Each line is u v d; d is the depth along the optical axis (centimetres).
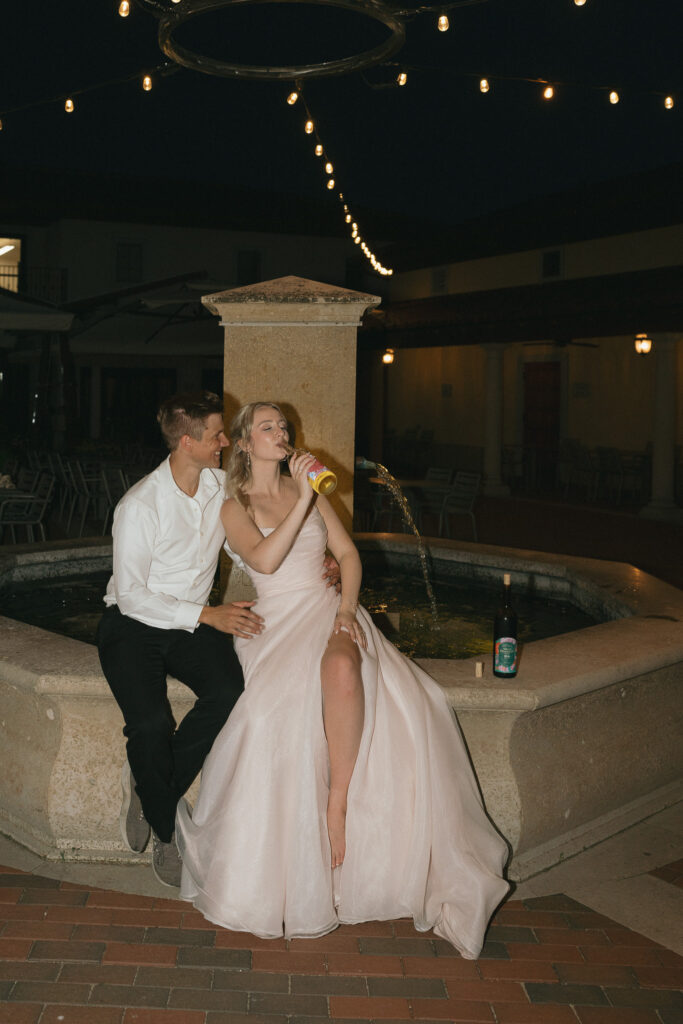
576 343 1731
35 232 2230
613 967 296
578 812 375
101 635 342
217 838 311
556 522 1420
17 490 1016
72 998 271
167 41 391
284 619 338
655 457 1484
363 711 318
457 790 322
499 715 346
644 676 397
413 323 1927
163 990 277
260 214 2267
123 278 2195
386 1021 268
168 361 2164
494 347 1767
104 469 1142
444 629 526
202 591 350
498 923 320
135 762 321
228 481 349
